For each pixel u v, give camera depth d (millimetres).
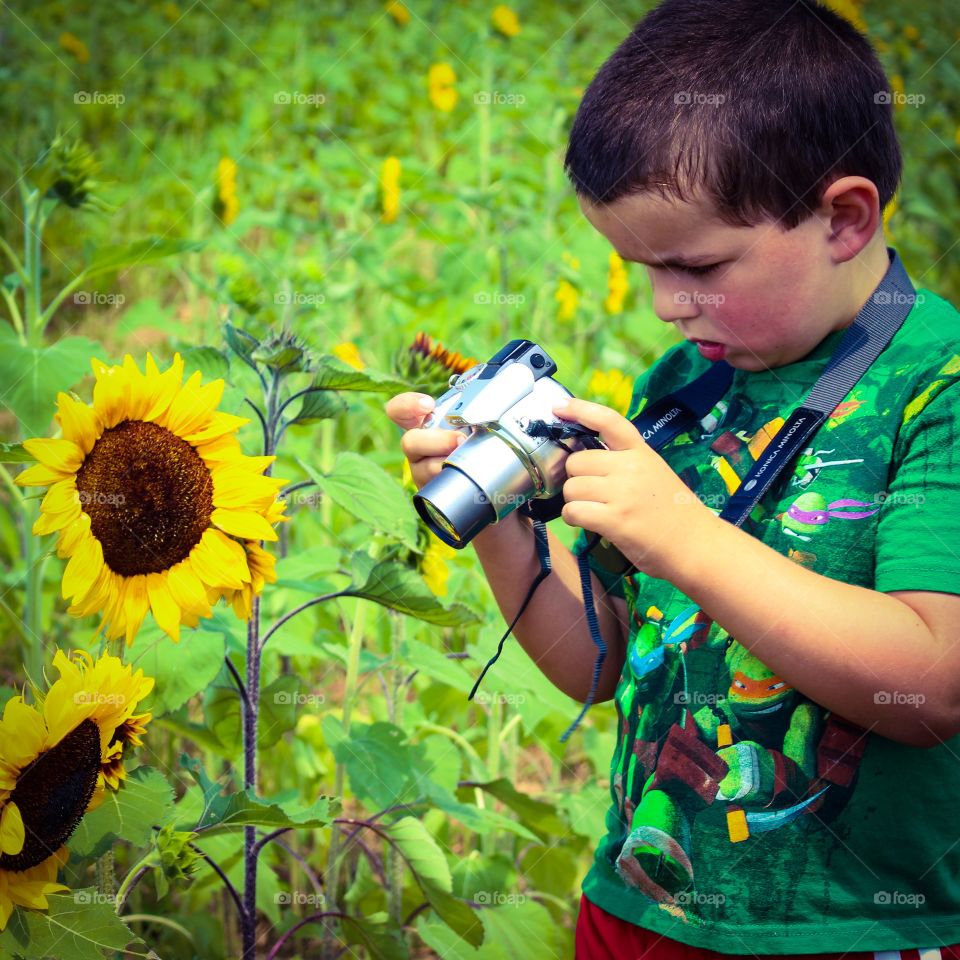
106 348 3748
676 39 1254
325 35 7141
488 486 1260
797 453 1273
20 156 4270
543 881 2164
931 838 1251
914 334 1277
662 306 1288
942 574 1157
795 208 1212
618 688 1466
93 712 1302
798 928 1246
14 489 1963
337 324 3314
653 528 1185
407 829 1683
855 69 1259
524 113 3934
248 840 1632
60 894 1294
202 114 5887
